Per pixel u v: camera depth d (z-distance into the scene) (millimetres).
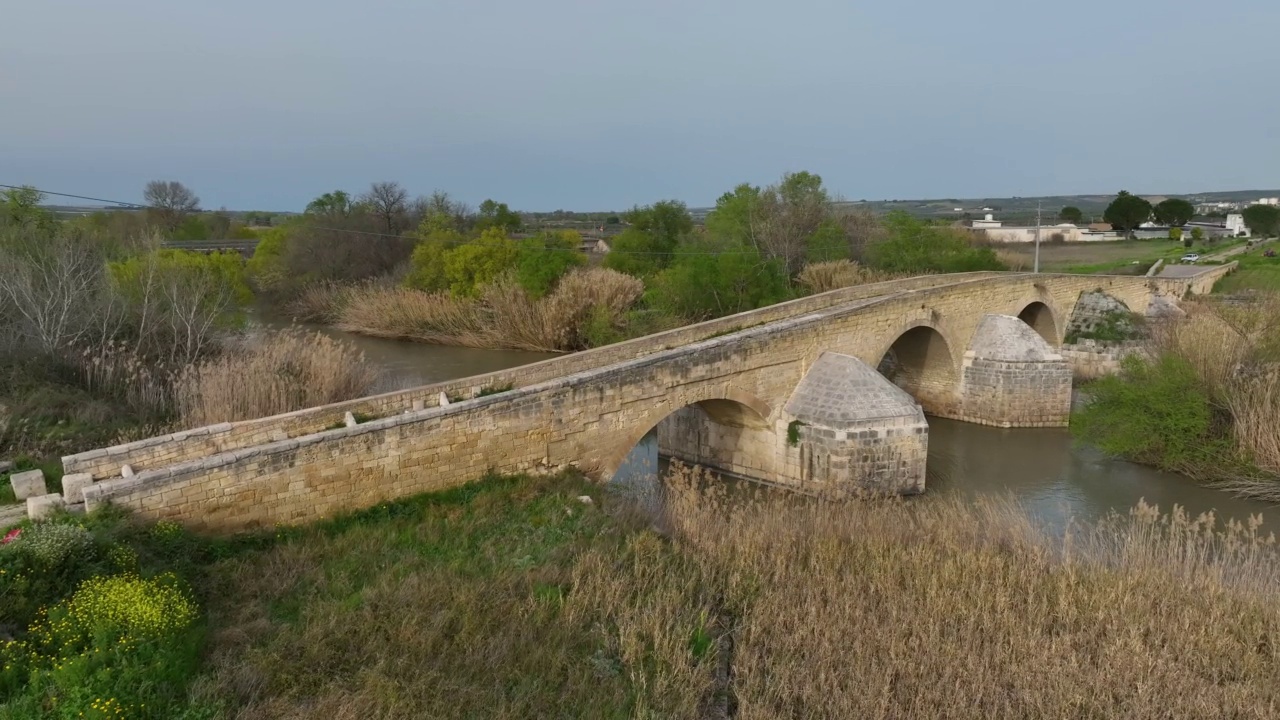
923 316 28328
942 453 26672
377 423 14359
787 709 9703
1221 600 12555
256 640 9859
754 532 14797
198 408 19906
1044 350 30203
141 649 8773
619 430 18125
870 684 10148
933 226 57125
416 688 9109
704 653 10789
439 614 10820
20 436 18062
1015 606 12484
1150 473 24109
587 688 9711
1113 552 15617
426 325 48344
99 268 28656
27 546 10094
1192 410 23391
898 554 14188
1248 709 9820
